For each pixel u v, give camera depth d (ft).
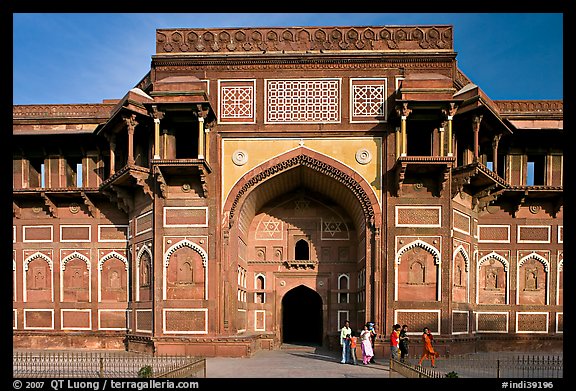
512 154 32.81
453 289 27.63
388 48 28.58
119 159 32.17
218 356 26.40
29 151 33.71
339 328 32.50
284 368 22.15
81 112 33.40
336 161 28.14
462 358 25.96
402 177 26.63
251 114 28.53
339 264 33.12
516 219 32.71
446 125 27.07
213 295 27.04
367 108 28.30
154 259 27.45
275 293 33.24
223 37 28.96
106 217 32.91
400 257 27.27
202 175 27.09
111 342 31.58
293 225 33.71
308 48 28.78
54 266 32.83
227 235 27.66
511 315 31.89
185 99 26.37
